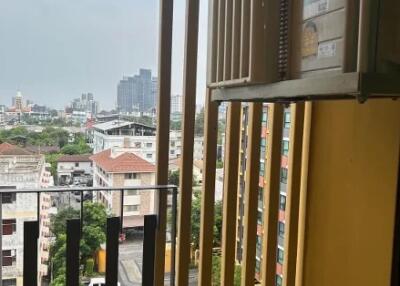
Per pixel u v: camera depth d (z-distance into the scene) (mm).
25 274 1514
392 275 1381
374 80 836
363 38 847
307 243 1880
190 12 1645
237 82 1200
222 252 1797
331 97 1137
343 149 1672
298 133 1857
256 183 1808
